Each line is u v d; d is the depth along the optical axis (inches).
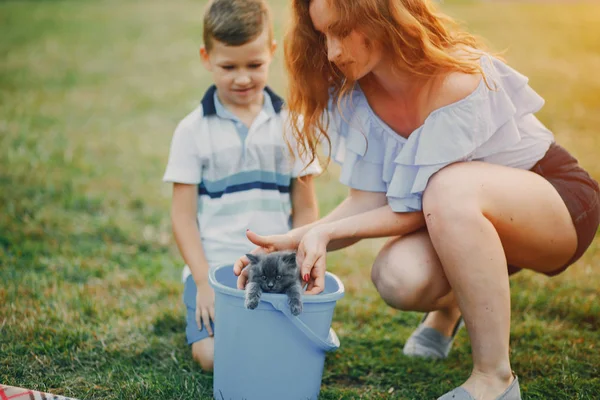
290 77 120.3
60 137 266.5
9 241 173.9
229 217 132.5
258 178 133.1
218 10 130.6
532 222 107.0
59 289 149.1
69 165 234.1
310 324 102.6
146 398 108.8
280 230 134.2
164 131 286.0
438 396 114.0
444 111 107.7
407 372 122.2
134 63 401.1
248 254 105.6
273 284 100.1
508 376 99.0
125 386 111.3
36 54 408.2
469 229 99.3
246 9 130.1
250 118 135.7
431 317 129.4
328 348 103.0
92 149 256.5
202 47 136.5
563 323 139.6
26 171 224.4
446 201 101.7
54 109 306.8
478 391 98.0
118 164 241.9
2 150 244.2
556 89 338.0
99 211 200.5
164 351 128.4
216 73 132.2
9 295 142.7
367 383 119.6
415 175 111.3
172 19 524.1
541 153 116.3
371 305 149.3
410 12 106.6
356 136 121.6
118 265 165.8
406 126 117.6
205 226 133.6
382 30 103.5
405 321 143.3
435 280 110.0
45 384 112.3
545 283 157.5
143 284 156.9
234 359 104.3
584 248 114.3
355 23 102.5
